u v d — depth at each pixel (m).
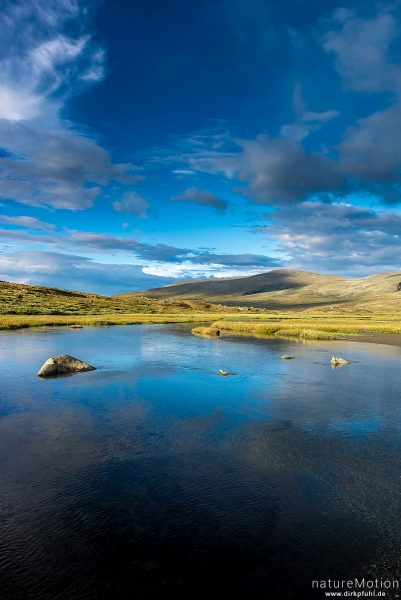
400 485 16.42
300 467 17.97
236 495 15.59
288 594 10.83
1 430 22.11
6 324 85.00
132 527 13.53
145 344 59.12
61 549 12.42
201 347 56.16
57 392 30.05
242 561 12.02
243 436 21.61
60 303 158.12
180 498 15.32
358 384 33.41
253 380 34.66
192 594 10.78
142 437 21.33
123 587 10.99
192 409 26.19
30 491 15.70
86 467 17.77
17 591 10.78
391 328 83.50
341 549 12.55
